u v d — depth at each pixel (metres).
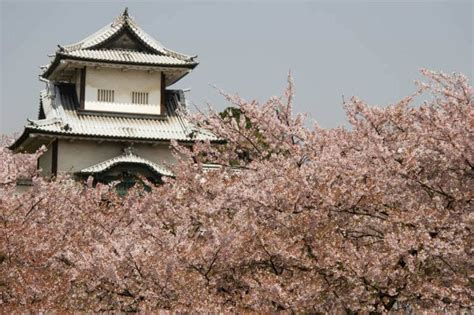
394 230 13.66
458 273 13.02
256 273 13.88
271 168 16.36
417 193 14.09
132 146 49.19
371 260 12.88
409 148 14.23
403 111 16.50
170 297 13.70
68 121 49.34
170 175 45.69
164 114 52.06
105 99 51.50
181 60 53.00
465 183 13.95
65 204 20.44
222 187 15.59
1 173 20.36
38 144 50.31
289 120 19.80
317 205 14.12
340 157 15.04
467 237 13.22
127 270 13.90
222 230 13.65
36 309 14.87
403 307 13.95
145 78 52.41
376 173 14.10
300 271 13.87
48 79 55.34
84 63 50.41
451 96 15.10
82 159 48.84
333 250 13.14
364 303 13.27
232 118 20.48
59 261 17.56
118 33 52.06
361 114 16.88
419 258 12.71
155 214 17.14
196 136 47.53
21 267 16.98
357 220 14.24
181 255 13.78
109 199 22.28
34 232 17.55
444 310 12.86
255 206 14.41
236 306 13.36
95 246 14.88
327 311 13.39
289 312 13.02
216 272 14.26
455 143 13.51
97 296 15.01
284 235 14.12
